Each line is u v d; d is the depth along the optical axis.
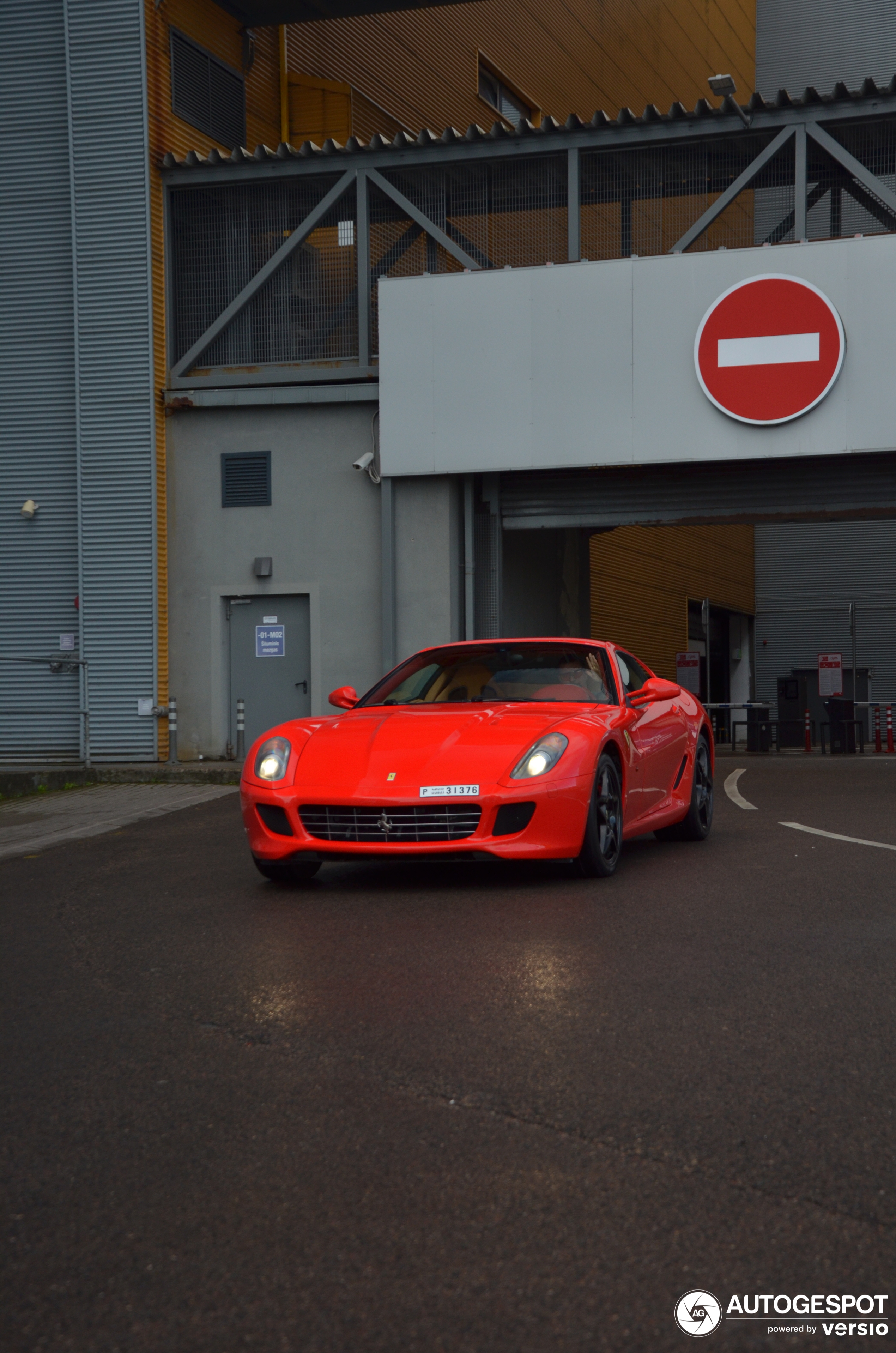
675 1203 2.40
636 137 14.53
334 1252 2.24
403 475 14.61
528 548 16.80
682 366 14.04
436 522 14.75
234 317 15.27
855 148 14.30
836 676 24.22
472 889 5.95
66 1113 3.01
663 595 26.92
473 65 21.81
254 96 16.77
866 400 13.58
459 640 14.91
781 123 14.20
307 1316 2.03
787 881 6.02
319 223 15.23
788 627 33.25
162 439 15.25
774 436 13.81
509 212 14.95
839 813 9.31
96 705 15.12
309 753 6.05
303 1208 2.43
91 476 15.11
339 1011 3.81
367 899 5.76
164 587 15.27
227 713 15.29
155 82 14.98
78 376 15.05
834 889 5.76
